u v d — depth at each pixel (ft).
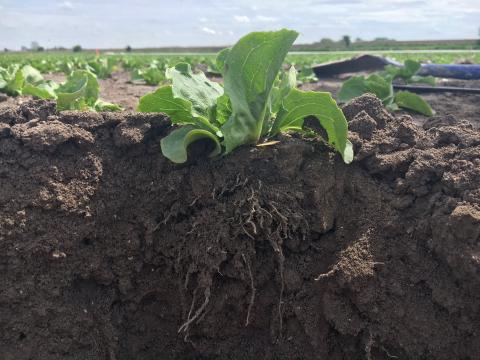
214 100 1.42
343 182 1.40
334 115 1.33
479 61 5.80
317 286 1.29
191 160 1.38
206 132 1.28
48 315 1.25
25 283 1.24
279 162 1.36
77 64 5.79
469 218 1.15
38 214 1.27
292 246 1.33
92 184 1.33
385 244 1.29
